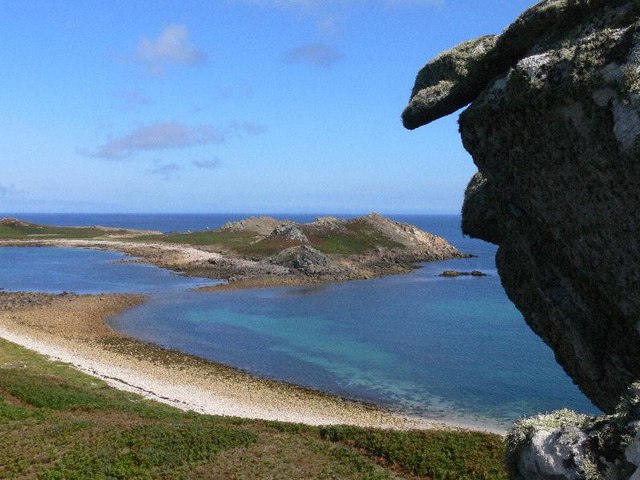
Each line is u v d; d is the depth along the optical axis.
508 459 10.20
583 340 13.92
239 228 181.00
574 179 12.45
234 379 45.56
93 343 55.31
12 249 152.50
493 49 15.09
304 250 115.19
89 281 100.12
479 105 14.45
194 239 163.62
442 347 56.75
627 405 9.05
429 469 25.75
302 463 25.84
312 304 82.06
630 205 11.19
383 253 139.62
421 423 37.06
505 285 17.02
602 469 8.59
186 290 92.50
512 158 14.19
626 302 12.30
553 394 43.00
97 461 24.27
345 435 29.80
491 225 18.06
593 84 11.20
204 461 25.45
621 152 10.70
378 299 86.88
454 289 97.62
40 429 27.81
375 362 51.44
